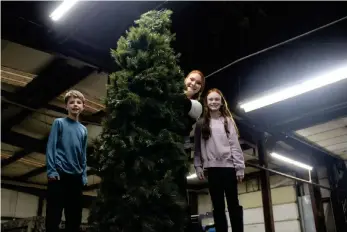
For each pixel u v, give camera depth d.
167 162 2.32
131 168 2.26
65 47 4.43
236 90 5.57
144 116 2.41
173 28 4.88
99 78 5.39
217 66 5.05
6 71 5.26
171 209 2.27
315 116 7.18
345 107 6.35
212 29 4.74
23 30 4.10
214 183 2.79
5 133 7.07
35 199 11.60
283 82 5.18
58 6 3.88
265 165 7.29
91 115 6.61
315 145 8.96
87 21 4.33
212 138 2.90
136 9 4.46
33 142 7.50
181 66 5.05
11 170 10.44
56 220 2.56
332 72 4.63
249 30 4.79
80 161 2.90
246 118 6.67
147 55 2.54
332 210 9.74
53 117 6.80
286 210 10.34
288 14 4.43
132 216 2.15
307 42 4.58
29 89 5.76
